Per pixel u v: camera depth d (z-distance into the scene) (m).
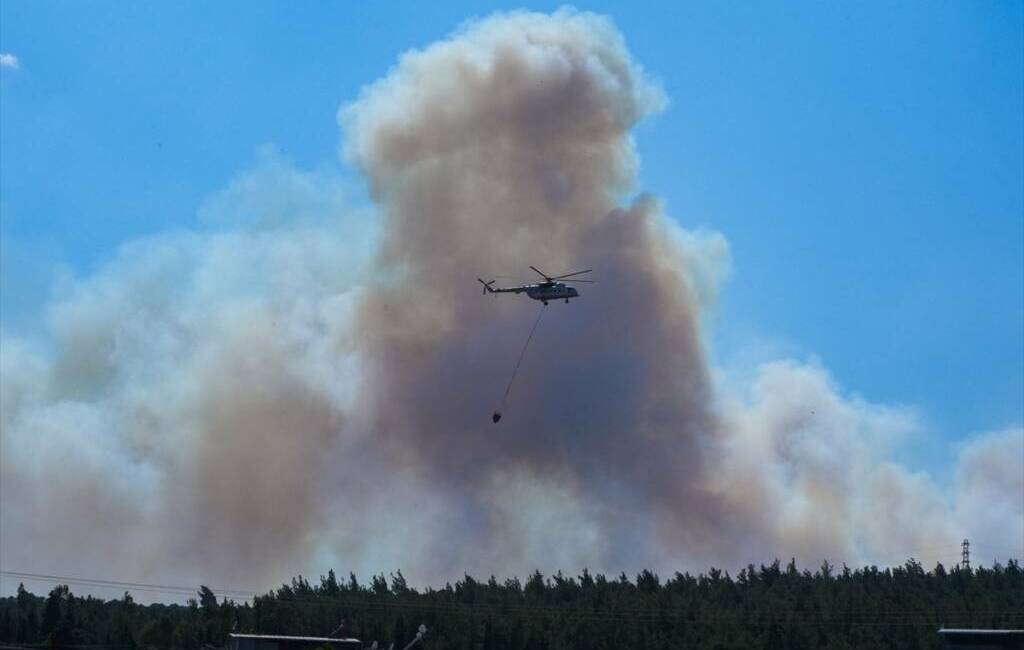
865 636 127.88
